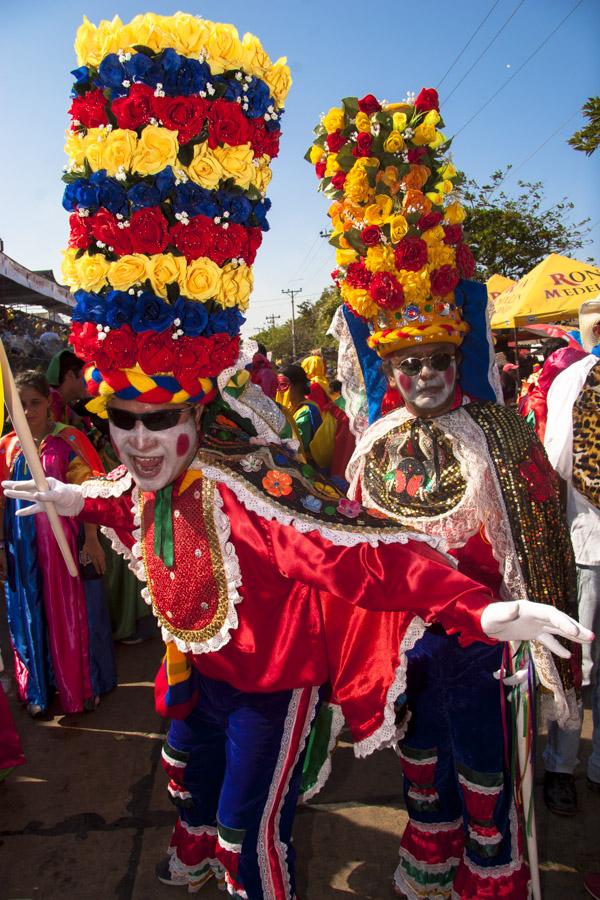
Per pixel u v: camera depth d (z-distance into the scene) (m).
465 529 2.08
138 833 2.82
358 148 2.18
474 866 2.10
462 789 2.11
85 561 3.64
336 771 3.21
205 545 1.82
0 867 2.65
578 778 3.03
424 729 2.18
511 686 2.03
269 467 1.84
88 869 2.63
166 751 2.27
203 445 1.87
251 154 1.69
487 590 1.64
